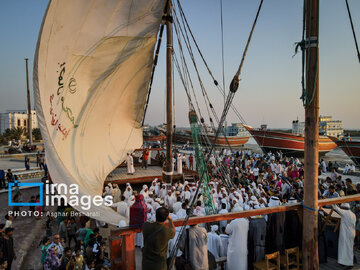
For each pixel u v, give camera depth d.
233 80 4.87
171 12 12.82
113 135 15.00
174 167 20.81
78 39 9.59
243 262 5.77
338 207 7.03
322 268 6.49
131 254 4.49
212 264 5.75
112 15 10.23
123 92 13.89
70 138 10.42
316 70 4.96
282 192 15.98
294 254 5.84
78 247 7.97
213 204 11.28
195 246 5.22
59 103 9.26
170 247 7.82
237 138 60.94
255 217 6.14
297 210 5.99
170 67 14.15
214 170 17.06
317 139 5.10
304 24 5.13
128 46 11.75
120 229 4.40
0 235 7.88
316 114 5.06
